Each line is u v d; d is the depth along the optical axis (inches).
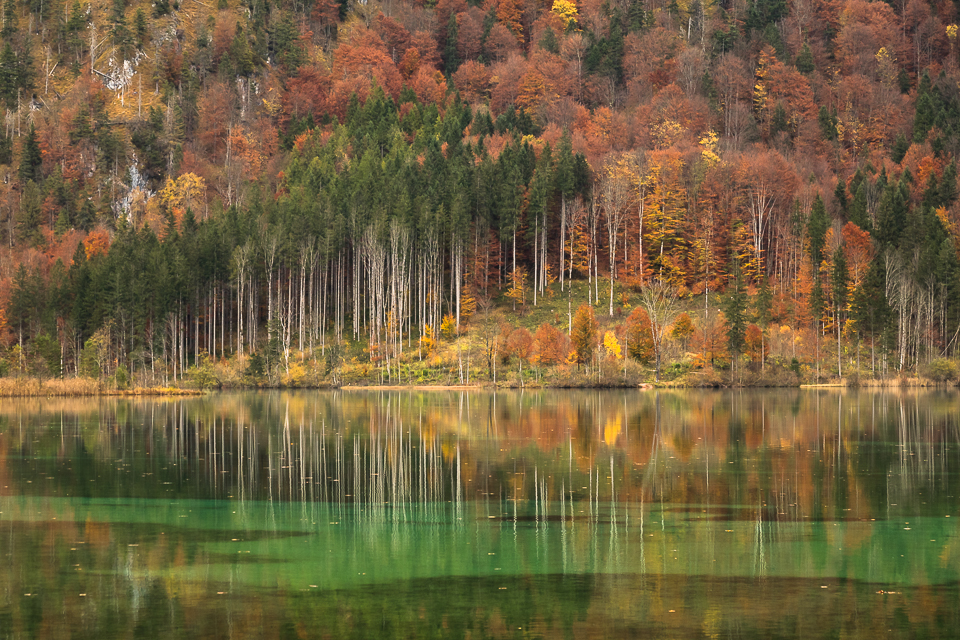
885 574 1162.6
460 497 1668.3
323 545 1323.8
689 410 3442.4
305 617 1007.0
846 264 5772.6
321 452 2258.9
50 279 6122.1
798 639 932.0
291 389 5334.6
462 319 6259.8
